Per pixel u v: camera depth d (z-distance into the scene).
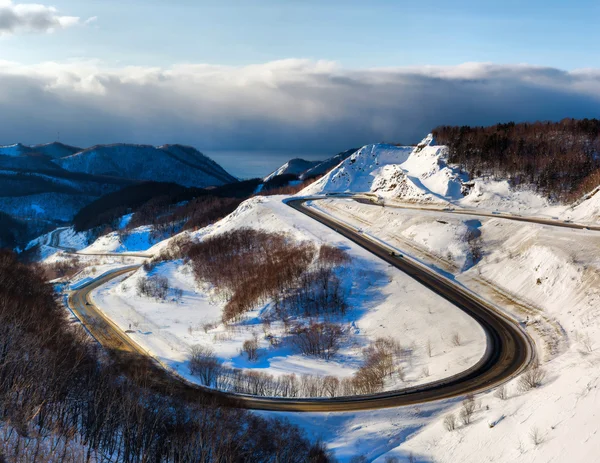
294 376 88.38
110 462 56.47
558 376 64.94
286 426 67.19
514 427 57.44
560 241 108.75
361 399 76.69
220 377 89.19
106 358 96.31
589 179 142.88
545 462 49.78
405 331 101.00
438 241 131.75
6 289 104.56
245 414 69.50
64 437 56.38
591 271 94.12
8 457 49.22
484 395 71.06
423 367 86.44
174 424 63.91
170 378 89.44
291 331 108.25
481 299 107.56
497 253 121.12
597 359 63.12
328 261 128.12
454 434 61.97
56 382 63.47
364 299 116.50
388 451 63.62
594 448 47.38
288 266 131.38
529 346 86.12
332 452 63.84
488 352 85.06
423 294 111.06
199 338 115.62
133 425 60.94
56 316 111.81
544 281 101.25
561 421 53.56
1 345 67.06
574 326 84.94
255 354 101.25
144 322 129.25
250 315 119.88
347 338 104.06
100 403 63.47
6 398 56.19
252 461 58.91
